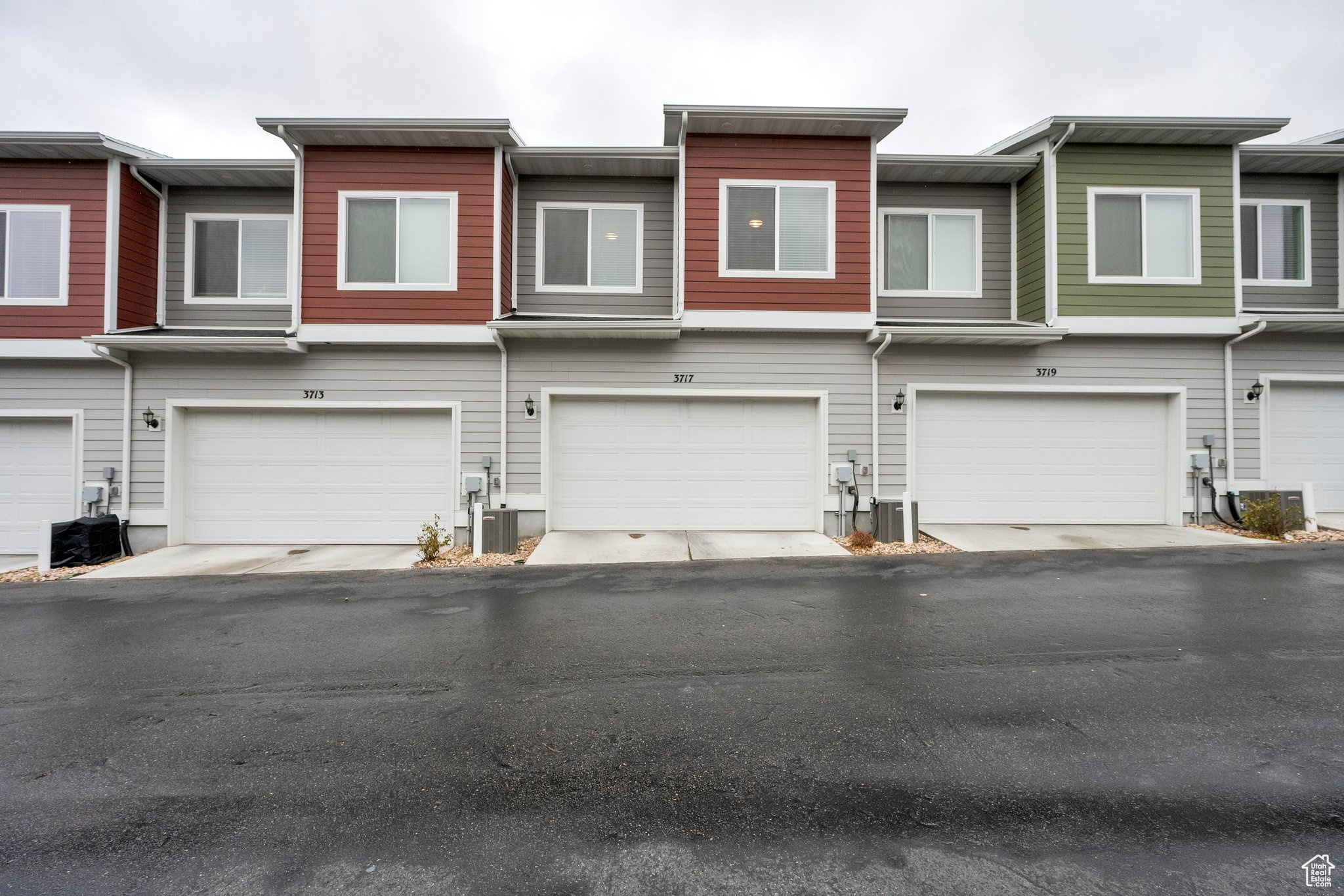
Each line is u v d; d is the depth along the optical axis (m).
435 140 8.88
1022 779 2.85
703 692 3.84
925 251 10.26
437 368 9.19
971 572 6.85
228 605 5.93
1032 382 9.47
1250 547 7.91
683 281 9.09
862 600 5.80
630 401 9.45
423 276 9.07
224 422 9.20
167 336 8.57
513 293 9.77
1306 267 10.16
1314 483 9.67
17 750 3.24
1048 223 9.35
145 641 4.91
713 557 7.83
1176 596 5.77
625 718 3.51
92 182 8.95
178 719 3.58
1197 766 2.93
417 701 3.77
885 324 9.34
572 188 9.93
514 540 8.24
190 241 9.82
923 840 2.44
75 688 4.02
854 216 9.16
